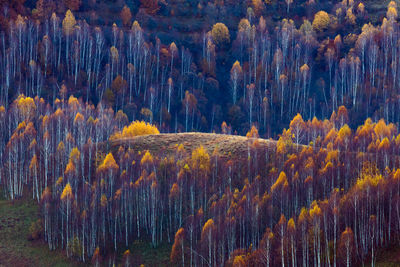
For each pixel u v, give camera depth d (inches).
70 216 4416.8
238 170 4980.3
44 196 4638.3
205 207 4544.8
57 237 4315.9
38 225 4377.5
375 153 5241.1
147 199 4581.7
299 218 3941.9
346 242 3735.2
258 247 3932.1
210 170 4948.3
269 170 4968.0
